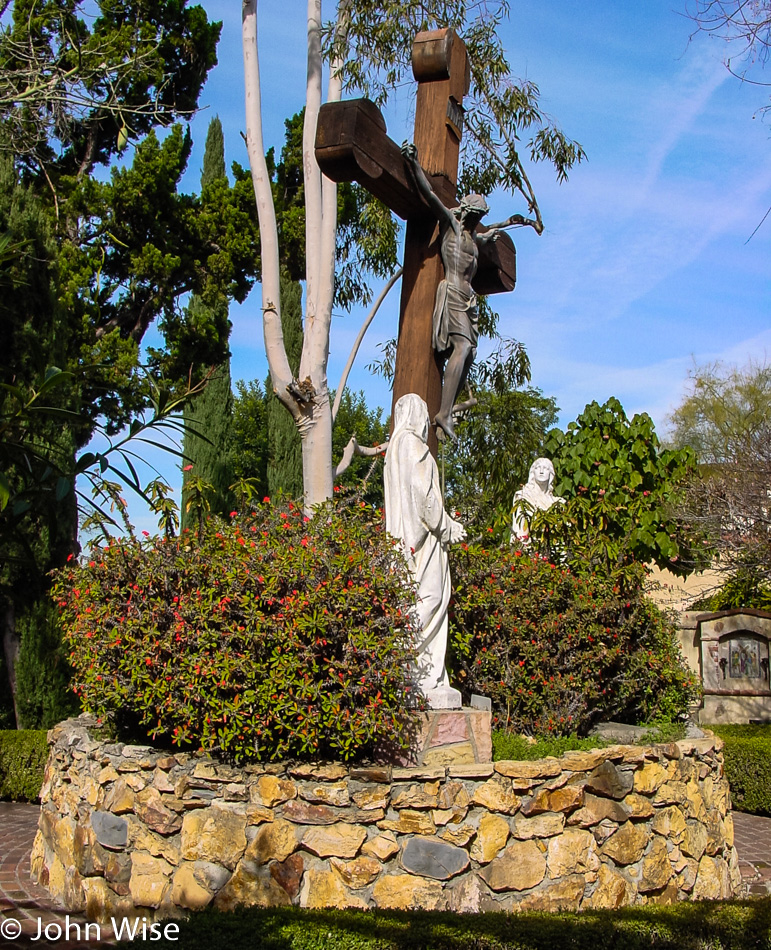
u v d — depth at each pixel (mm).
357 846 5082
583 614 7023
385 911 4703
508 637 6984
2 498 2623
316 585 5344
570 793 5516
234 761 5352
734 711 14703
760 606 17531
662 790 6074
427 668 5957
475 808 5258
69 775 6184
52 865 6188
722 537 12969
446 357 7180
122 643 5602
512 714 6859
